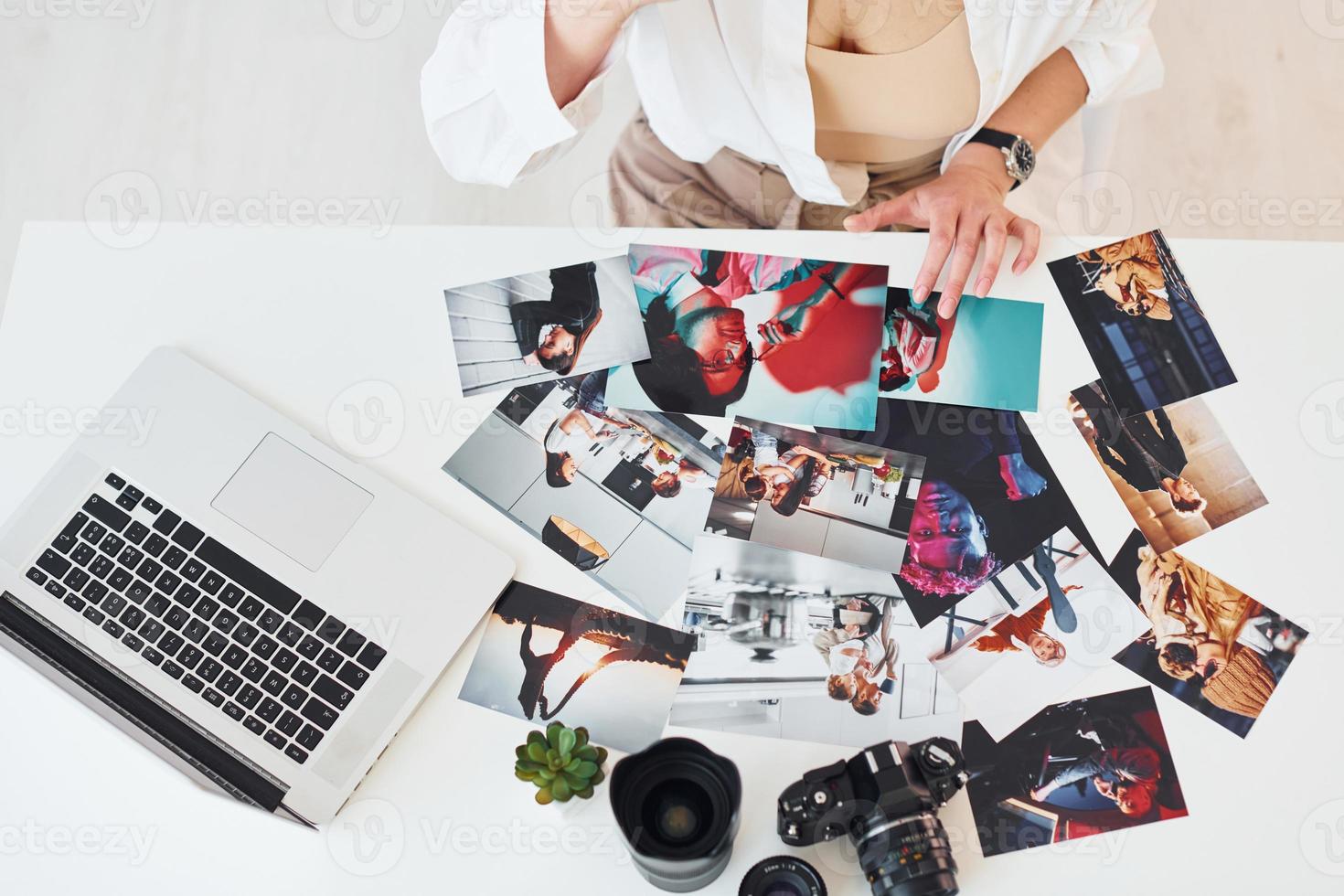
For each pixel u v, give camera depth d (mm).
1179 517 927
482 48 1028
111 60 2004
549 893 803
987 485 941
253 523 917
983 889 798
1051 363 994
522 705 866
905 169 1351
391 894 804
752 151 1310
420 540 915
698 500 937
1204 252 1040
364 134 1945
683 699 865
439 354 1014
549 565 916
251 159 1925
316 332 1025
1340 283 1025
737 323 1013
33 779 835
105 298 1039
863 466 949
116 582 891
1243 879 799
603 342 1009
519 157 1101
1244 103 1937
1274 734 845
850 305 1019
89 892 803
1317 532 920
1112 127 1372
